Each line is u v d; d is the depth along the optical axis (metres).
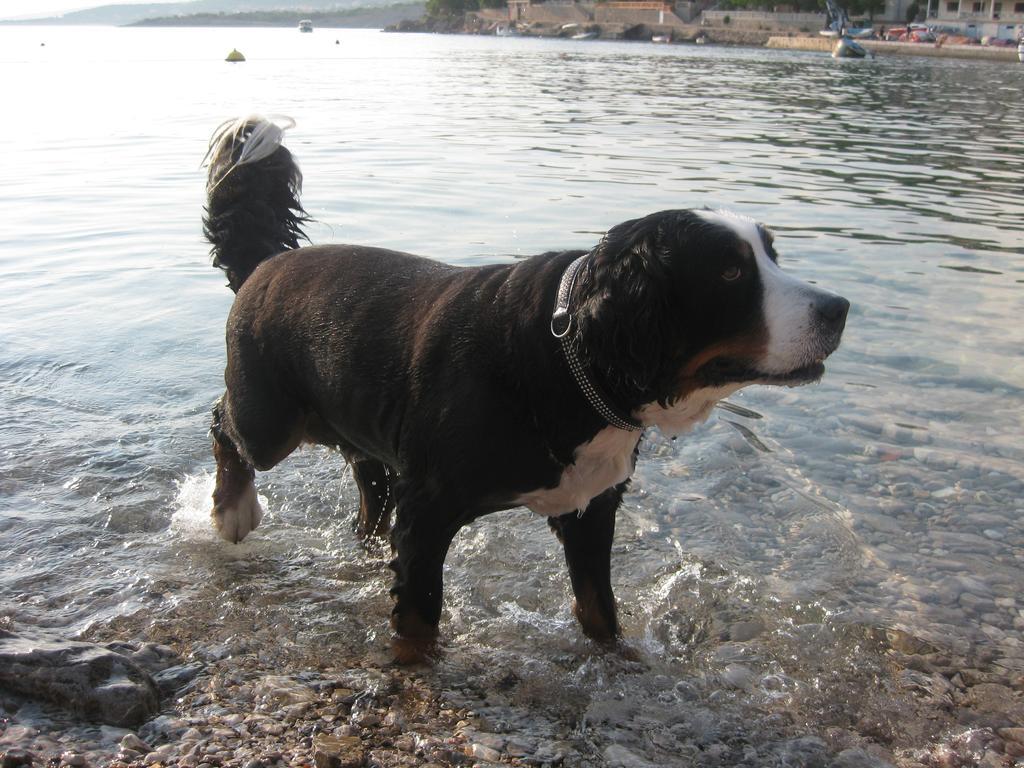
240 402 1.57
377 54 21.28
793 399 2.17
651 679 1.33
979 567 1.57
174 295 2.76
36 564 1.54
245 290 1.60
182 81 10.71
